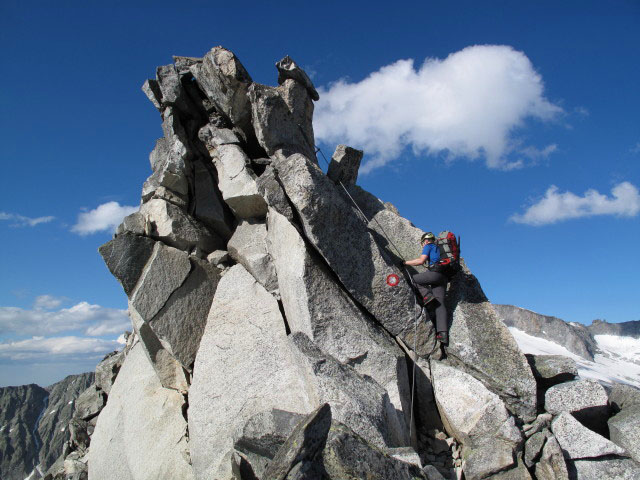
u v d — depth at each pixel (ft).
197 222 45.21
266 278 38.32
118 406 44.91
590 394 30.12
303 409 29.73
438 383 32.12
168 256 41.70
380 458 21.59
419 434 32.19
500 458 27.17
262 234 41.75
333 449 20.84
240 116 45.34
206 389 35.22
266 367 33.76
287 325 36.29
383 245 39.78
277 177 35.27
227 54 42.39
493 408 29.50
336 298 33.45
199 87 48.42
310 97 48.37
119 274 41.01
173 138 45.42
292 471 18.83
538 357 34.42
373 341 32.50
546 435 27.76
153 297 40.24
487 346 32.65
